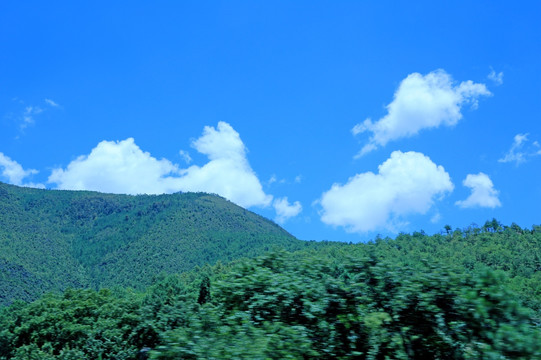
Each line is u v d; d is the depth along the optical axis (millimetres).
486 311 5969
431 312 6379
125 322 48125
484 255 104250
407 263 7066
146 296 76750
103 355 46969
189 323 6742
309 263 7570
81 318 53469
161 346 6086
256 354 5527
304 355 6234
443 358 6395
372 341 6508
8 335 50375
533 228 128625
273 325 6336
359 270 7129
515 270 87062
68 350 46375
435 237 131750
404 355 6281
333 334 6625
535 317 6207
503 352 5547
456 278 6422
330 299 6805
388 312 6652
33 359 45281
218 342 5867
